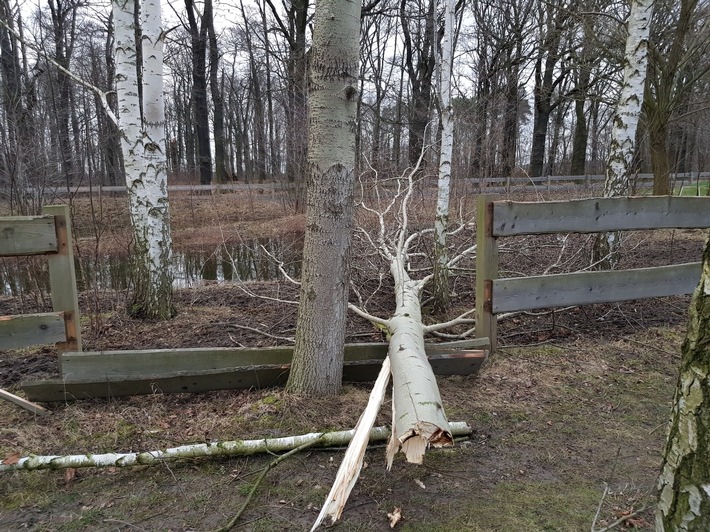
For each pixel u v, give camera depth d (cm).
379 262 654
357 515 219
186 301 593
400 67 2891
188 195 1744
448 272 559
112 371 314
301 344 305
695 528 130
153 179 495
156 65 489
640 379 356
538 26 1909
